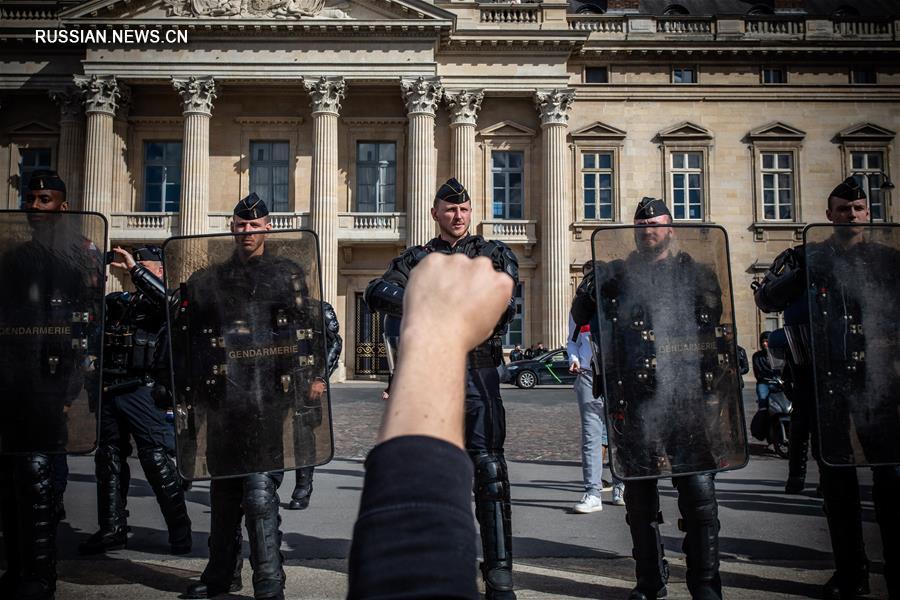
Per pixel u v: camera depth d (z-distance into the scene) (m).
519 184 34.78
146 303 5.54
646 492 4.33
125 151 33.53
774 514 7.04
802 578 4.76
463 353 0.78
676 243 4.38
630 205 34.88
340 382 32.50
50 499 4.40
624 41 34.94
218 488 4.56
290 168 34.09
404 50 32.50
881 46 35.06
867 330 4.35
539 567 5.12
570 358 7.43
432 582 0.61
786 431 11.91
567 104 33.66
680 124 35.00
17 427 4.39
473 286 0.82
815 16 35.47
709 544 4.12
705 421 4.25
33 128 34.09
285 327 4.54
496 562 4.21
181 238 4.53
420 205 32.22
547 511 7.38
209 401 4.45
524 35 33.38
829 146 35.41
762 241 35.06
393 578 0.61
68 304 4.53
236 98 34.22
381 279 4.78
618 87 35.19
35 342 4.48
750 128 35.38
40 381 4.45
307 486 7.58
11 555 4.63
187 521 5.66
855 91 35.50
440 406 0.73
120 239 32.25
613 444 4.16
